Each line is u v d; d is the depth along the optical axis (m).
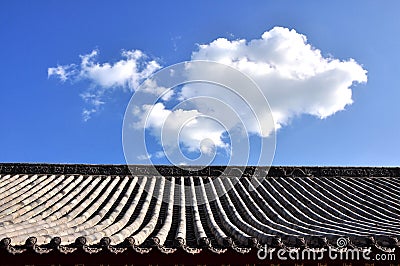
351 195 13.44
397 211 11.77
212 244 8.02
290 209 11.91
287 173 15.36
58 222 9.88
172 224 10.41
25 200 11.89
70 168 15.01
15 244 7.50
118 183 14.41
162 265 7.25
